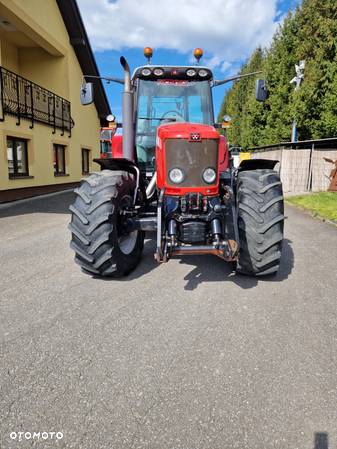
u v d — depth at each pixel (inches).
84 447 62.0
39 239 211.8
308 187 471.8
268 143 605.6
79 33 554.3
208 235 129.9
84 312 112.3
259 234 131.5
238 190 141.4
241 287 134.6
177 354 89.4
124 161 144.3
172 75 188.7
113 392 75.5
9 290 130.3
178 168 126.0
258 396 74.5
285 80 545.0
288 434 65.0
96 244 128.2
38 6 455.5
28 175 439.8
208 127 133.3
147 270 153.9
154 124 189.3
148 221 136.8
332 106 404.8
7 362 85.5
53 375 80.7
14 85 425.1
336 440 63.7
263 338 97.5
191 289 132.3
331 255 178.5
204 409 70.8
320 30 428.5
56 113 524.1
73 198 422.9
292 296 126.4
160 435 64.6
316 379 80.1
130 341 95.3
